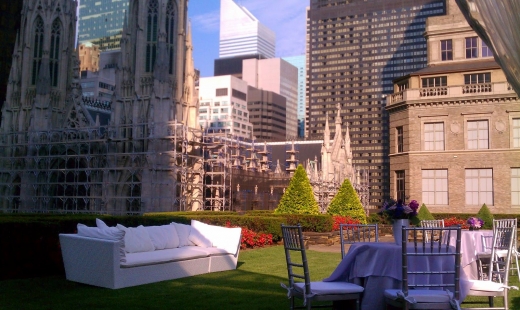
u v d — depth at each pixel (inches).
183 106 2800.2
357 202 1697.8
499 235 594.2
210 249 701.9
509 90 1812.3
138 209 2514.8
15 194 2817.4
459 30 2030.0
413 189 1932.8
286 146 3521.2
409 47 7760.8
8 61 1658.5
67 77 3085.6
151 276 608.1
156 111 2593.5
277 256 888.3
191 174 2464.3
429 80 1972.2
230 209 2301.9
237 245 732.7
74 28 3144.7
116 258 568.4
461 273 427.8
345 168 2965.1
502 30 314.0
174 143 2215.8
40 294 539.2
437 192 1907.0
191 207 2404.0
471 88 1868.8
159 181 2389.3
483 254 646.5
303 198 1475.1
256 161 2903.5
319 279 655.8
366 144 7844.5
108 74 5487.2
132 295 534.0
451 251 422.6
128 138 2348.7
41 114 2906.0
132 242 632.4
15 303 493.4
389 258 422.0
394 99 2044.8
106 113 3270.2
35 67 3029.0
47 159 2719.0
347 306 432.1
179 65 2763.3
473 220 725.9
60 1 3058.6
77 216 820.0
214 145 2444.6
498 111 1830.7
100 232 593.9
